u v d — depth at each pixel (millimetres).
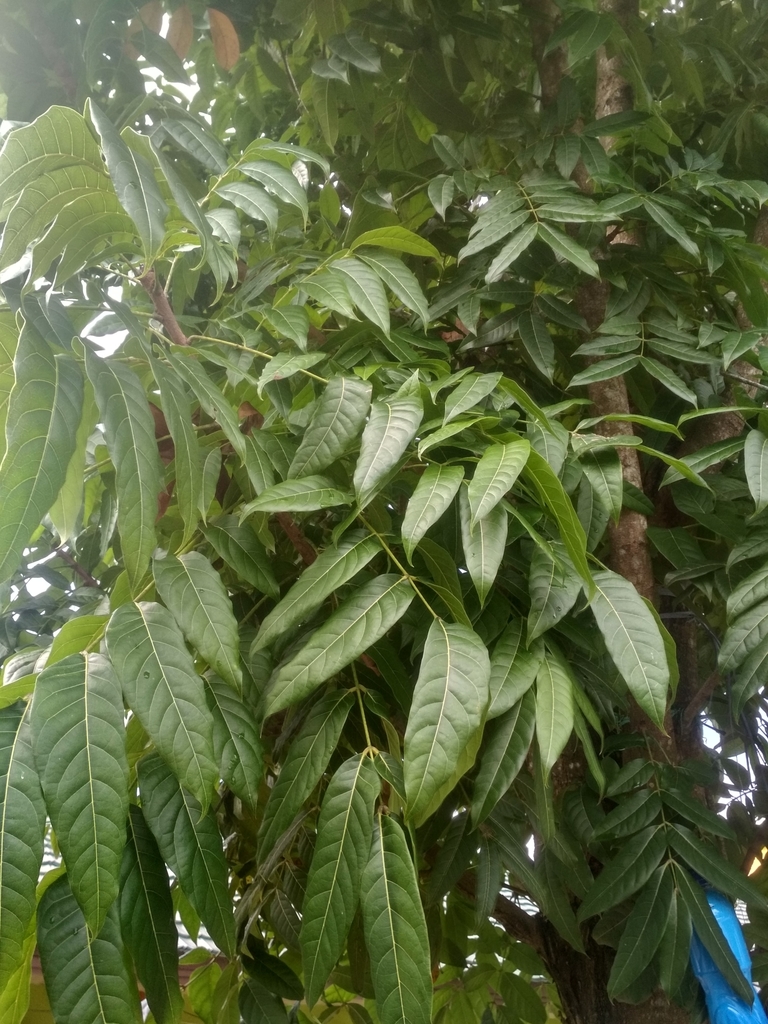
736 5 1644
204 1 1402
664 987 830
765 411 875
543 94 1452
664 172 1260
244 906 1021
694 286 1375
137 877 612
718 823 908
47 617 1162
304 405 948
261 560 840
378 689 909
